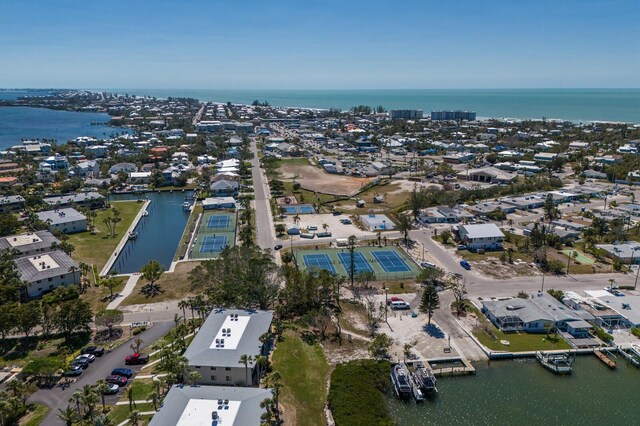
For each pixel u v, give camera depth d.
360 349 78.12
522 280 105.69
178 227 153.50
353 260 110.31
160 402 60.94
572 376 72.12
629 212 156.75
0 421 57.72
